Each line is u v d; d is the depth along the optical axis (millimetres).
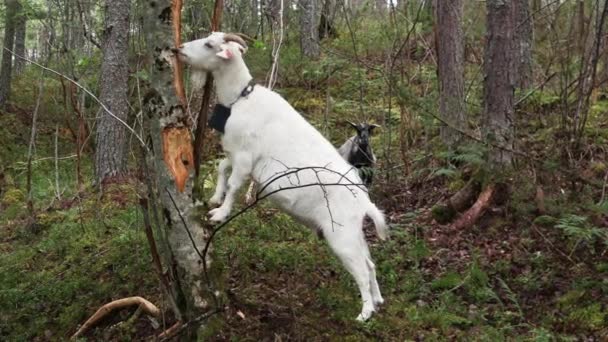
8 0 8445
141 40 7570
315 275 3564
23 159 8312
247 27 7543
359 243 3111
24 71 12867
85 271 3941
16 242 4938
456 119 5234
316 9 10680
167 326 3236
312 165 3076
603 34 4863
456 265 3764
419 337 3072
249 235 4000
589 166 4438
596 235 3660
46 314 3688
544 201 4035
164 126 2947
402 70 5676
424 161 5270
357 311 3227
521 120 5270
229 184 3111
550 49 5824
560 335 3070
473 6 7797
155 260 3014
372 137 6281
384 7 8742
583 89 4719
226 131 3090
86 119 5945
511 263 3697
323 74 7938
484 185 4277
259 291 3375
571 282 3463
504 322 3223
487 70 4281
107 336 3318
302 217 3146
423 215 4539
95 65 7445
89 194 5957
